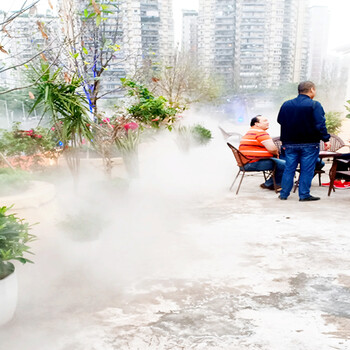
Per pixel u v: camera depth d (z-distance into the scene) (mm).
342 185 6418
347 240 3807
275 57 114125
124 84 5852
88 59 6074
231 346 2107
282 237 3949
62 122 4383
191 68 25266
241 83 60750
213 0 111812
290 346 2094
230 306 2568
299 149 5309
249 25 113375
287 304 2580
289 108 5270
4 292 2232
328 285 2850
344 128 13758
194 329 2293
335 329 2258
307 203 5355
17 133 5867
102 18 3150
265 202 5477
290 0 110625
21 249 2230
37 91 4047
